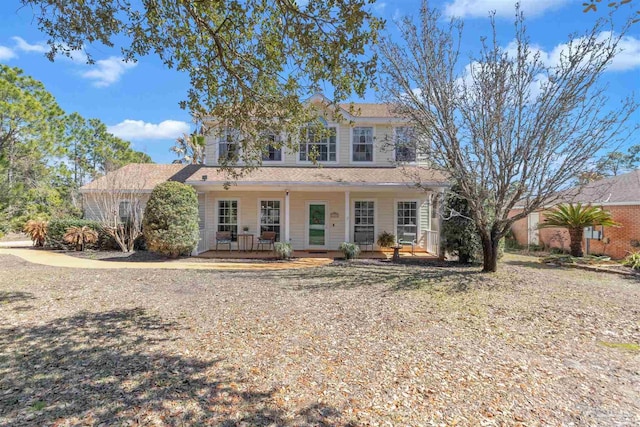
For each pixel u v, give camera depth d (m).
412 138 9.67
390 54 9.23
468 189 9.25
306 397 3.23
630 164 28.16
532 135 8.12
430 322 5.46
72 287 7.75
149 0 4.92
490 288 7.81
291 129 6.79
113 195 14.50
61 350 4.27
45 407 3.02
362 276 9.23
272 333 4.92
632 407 3.13
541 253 16.27
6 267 10.45
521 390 3.40
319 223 14.90
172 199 12.12
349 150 14.66
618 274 10.02
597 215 12.48
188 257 12.81
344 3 3.85
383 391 3.35
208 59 5.84
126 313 5.84
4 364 3.87
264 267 10.76
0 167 15.08
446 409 3.06
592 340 4.77
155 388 3.36
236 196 14.88
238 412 2.98
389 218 14.80
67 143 23.30
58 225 15.05
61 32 4.91
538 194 8.38
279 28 5.23
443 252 12.09
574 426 2.84
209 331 4.98
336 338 4.75
